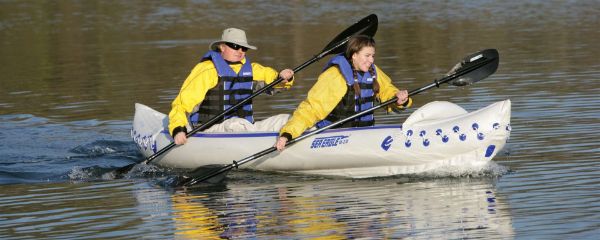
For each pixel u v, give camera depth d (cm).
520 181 2512
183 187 2623
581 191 2367
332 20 7044
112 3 8531
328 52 2952
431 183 2561
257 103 3906
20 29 6962
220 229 2156
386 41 5888
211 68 2777
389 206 2320
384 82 2742
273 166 2758
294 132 2619
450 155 2611
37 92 4447
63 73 4991
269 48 5662
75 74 4934
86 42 6203
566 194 2348
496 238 2019
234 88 2811
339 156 2670
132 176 2802
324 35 6194
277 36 6222
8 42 6316
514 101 3725
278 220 2220
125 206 2408
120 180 2747
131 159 3088
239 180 2698
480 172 2611
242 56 2811
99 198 2511
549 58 4881
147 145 3003
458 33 6112
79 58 5509
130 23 7212
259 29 6650
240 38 2761
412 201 2362
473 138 2572
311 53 5384
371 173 2691
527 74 4394
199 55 5444
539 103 3653
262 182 2666
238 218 2252
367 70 2639
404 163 2650
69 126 3634
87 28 6944
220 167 2633
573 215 2161
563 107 3544
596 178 2489
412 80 4381
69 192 2595
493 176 2586
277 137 2730
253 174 2772
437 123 2630
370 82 2669
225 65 2789
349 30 3023
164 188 2619
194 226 2189
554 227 2078
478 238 2023
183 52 5591
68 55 5650
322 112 2625
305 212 2292
